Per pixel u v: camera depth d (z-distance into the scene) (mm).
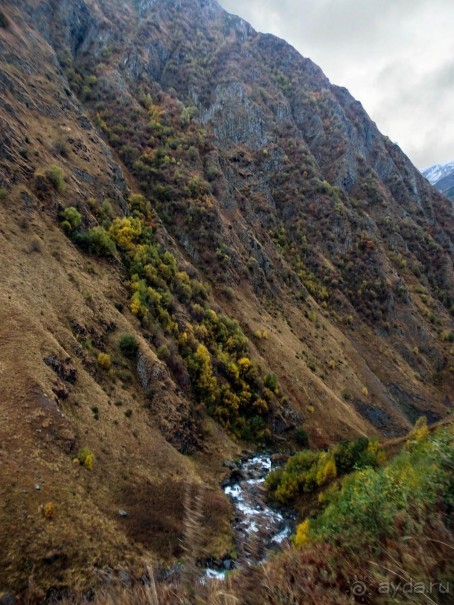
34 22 112625
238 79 153875
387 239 143375
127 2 166500
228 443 54125
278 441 61844
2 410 30203
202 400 56406
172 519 32438
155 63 145625
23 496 25328
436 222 170750
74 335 44031
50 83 84938
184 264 79312
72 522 25750
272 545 5914
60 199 59500
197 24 180125
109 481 32844
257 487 41594
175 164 101938
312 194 134250
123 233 67375
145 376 48406
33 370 34188
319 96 172875
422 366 111312
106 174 76812
